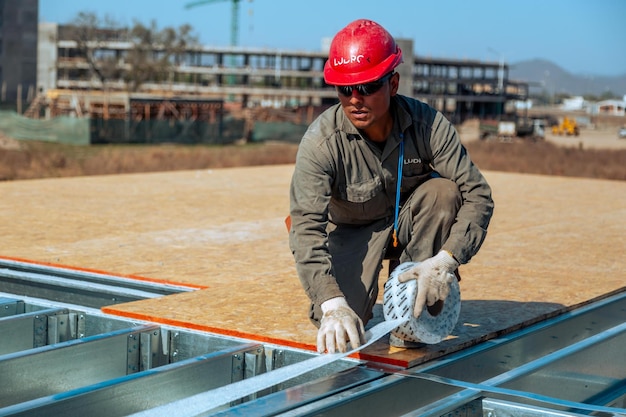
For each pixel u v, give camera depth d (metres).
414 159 2.66
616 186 9.82
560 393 2.74
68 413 2.05
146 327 2.79
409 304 2.48
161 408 1.88
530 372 2.55
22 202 6.76
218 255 4.66
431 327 2.56
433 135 2.61
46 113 35.69
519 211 7.18
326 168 2.54
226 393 1.98
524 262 4.62
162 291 3.83
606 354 3.04
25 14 39.72
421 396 2.39
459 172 2.61
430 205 2.66
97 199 7.16
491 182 10.07
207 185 8.72
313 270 2.41
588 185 9.87
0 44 39.19
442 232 2.67
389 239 2.75
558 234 5.80
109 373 2.62
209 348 2.81
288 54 73.25
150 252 4.68
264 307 3.27
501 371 2.87
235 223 5.98
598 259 4.77
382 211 2.76
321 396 2.20
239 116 38.47
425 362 2.57
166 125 29.88
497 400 2.29
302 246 2.45
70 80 60.41
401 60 2.46
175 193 7.84
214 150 24.03
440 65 76.62
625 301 3.77
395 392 2.35
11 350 2.78
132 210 6.51
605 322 3.61
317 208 2.49
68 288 3.70
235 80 74.75
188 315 3.06
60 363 2.44
